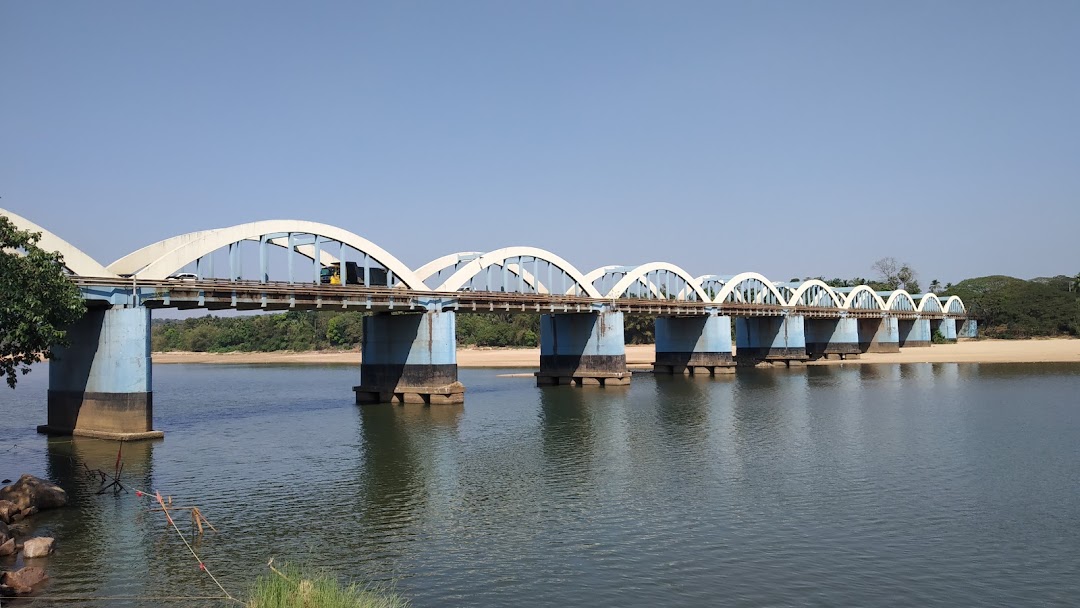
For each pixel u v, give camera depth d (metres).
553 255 69.12
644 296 78.69
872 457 32.41
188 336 182.25
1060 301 142.12
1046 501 24.97
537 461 32.75
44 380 92.19
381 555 20.19
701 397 57.91
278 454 34.78
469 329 159.62
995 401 51.25
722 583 18.00
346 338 163.62
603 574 18.67
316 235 48.81
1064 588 17.61
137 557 19.97
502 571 18.92
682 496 26.16
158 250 40.88
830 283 182.75
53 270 28.52
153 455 34.25
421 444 37.44
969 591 17.47
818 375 78.19
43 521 23.23
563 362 72.38
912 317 125.50
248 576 18.59
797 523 22.73
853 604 16.73
